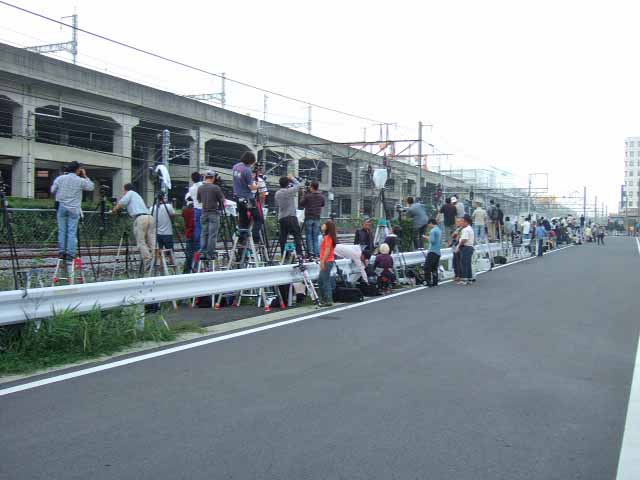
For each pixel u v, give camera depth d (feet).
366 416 16.34
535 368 21.85
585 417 16.49
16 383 19.22
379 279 44.60
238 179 36.68
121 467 12.85
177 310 35.32
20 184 87.92
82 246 43.55
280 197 39.22
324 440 14.53
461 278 52.21
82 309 24.44
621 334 28.48
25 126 86.94
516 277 57.67
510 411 16.93
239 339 26.66
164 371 20.89
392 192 144.97
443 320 31.99
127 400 17.54
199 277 30.48
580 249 122.42
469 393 18.58
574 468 13.10
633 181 494.18
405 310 35.63
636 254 100.58
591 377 20.68
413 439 14.67
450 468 13.00
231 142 122.93
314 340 26.48
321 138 142.92
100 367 21.36
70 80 89.66
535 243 101.55
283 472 12.66
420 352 24.21
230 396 18.02
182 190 125.18
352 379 20.02
